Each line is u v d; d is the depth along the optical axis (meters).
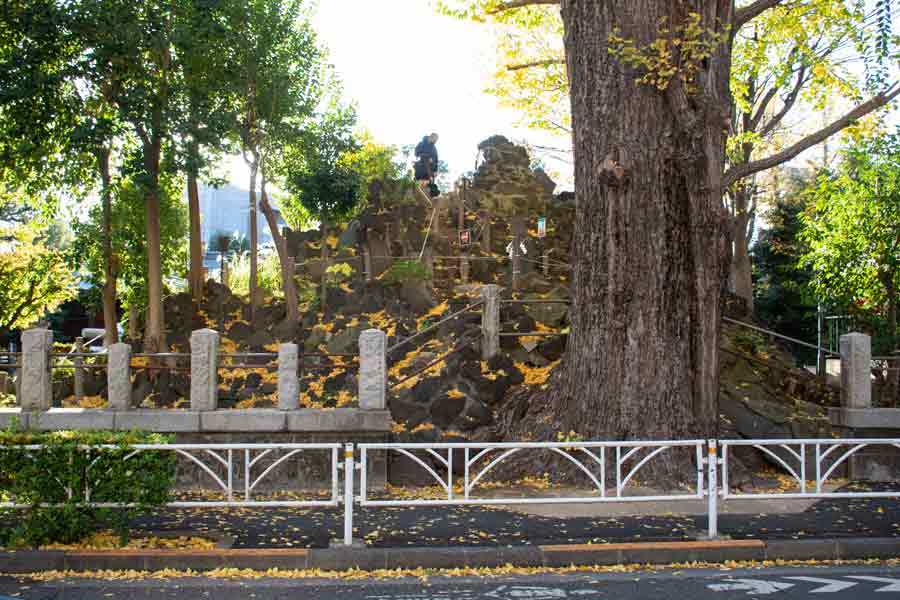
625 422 10.94
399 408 12.12
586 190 11.26
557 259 19.89
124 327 19.02
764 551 7.87
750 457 12.12
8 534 7.75
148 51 14.32
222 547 7.76
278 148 17.58
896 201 15.63
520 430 11.95
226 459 11.17
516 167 25.36
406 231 19.12
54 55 13.20
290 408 11.21
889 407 13.03
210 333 11.27
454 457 11.56
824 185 16.83
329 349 14.73
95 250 16.52
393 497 10.38
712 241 10.72
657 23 10.34
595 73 11.05
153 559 7.45
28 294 19.56
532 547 7.75
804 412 12.84
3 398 14.62
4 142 13.61
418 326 14.91
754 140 19.03
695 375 10.94
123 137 15.55
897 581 7.11
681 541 8.00
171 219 18.14
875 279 16.31
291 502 7.83
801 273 26.02
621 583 7.11
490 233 20.52
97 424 11.13
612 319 11.08
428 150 23.28
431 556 7.60
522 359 13.53
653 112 10.88
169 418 11.08
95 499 7.73
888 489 11.21
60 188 15.21
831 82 12.25
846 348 12.38
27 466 7.68
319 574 7.36
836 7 11.43
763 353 14.59
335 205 17.00
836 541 7.96
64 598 6.57
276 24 16.55
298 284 18.06
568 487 10.84
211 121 14.77
